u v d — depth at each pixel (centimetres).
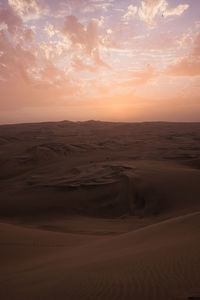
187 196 2898
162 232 1006
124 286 446
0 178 5869
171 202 2864
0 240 1187
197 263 497
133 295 403
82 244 1236
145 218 2675
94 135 14738
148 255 641
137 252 725
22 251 1086
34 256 1037
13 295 527
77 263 747
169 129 16588
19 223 2752
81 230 2020
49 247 1190
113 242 1070
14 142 12912
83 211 3150
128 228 2100
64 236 1464
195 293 360
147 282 445
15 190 4053
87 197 3397
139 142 10081
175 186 3153
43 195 3584
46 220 2855
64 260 848
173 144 8844
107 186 3531
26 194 3744
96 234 1845
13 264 926
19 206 3328
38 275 675
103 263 660
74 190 3591
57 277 603
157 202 2950
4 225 1577
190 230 915
